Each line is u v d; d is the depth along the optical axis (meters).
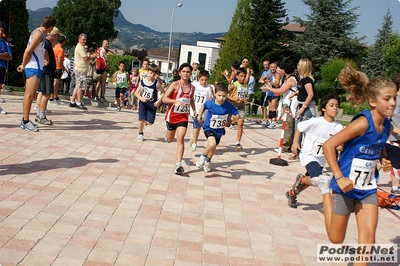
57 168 6.60
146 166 7.31
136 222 4.90
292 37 46.91
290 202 6.04
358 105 3.98
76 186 5.88
